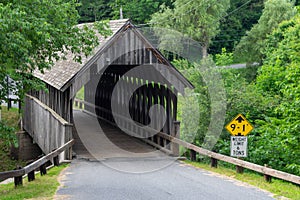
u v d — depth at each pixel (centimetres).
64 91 1415
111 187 988
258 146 1474
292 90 1397
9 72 982
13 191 954
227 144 1623
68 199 866
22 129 2216
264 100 1811
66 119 1412
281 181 1149
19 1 1027
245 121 1159
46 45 1118
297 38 2150
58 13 1141
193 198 876
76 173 1170
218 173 1188
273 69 2052
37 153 2148
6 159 2106
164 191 945
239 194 916
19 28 920
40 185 1009
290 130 1316
